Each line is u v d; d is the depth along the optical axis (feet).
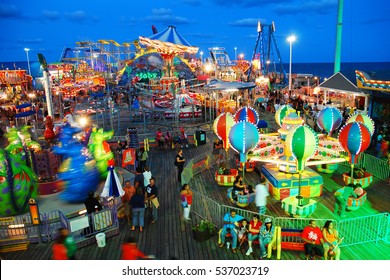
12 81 170.91
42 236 36.37
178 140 74.54
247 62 217.15
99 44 158.71
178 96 107.04
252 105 130.21
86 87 170.30
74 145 46.83
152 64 146.72
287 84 160.86
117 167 59.16
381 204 44.14
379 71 76.59
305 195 46.19
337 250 31.24
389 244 34.68
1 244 35.35
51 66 196.34
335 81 80.94
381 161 53.31
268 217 34.73
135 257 26.20
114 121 108.47
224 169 52.21
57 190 47.37
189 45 126.62
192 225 39.32
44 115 114.62
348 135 43.80
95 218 36.22
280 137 52.47
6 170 40.34
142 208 37.76
